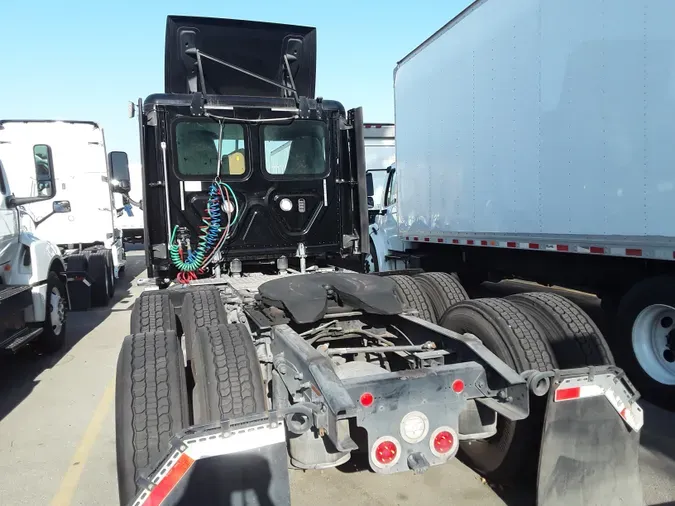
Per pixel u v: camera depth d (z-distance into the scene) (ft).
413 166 25.39
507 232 18.80
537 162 17.10
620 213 14.25
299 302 10.96
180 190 15.17
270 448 7.22
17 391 17.48
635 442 8.84
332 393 7.64
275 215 16.15
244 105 15.40
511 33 17.79
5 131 33.81
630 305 14.87
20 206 20.07
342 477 11.34
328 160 16.74
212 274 16.10
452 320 12.07
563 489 8.57
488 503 10.14
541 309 11.52
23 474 12.05
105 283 32.42
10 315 17.16
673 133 12.69
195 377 9.18
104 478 11.81
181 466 6.91
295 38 17.10
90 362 20.52
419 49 23.95
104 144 35.88
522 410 8.42
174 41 16.16
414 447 8.26
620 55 13.94
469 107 20.49
